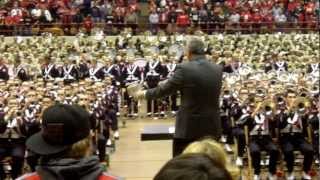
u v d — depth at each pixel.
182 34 37.16
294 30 39.62
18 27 37.19
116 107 22.05
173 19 39.78
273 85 20.22
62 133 3.84
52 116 3.86
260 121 15.80
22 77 27.64
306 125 15.87
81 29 37.59
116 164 17.58
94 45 34.00
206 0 41.44
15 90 19.25
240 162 16.62
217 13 40.38
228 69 29.14
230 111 17.69
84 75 27.81
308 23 40.09
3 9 38.19
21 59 29.98
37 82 20.61
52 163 3.84
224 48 33.88
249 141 15.91
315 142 15.68
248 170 15.90
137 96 7.70
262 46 34.28
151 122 24.80
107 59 29.00
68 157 3.89
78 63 28.64
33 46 33.16
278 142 15.91
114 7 40.50
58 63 28.92
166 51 33.56
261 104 16.03
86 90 18.81
